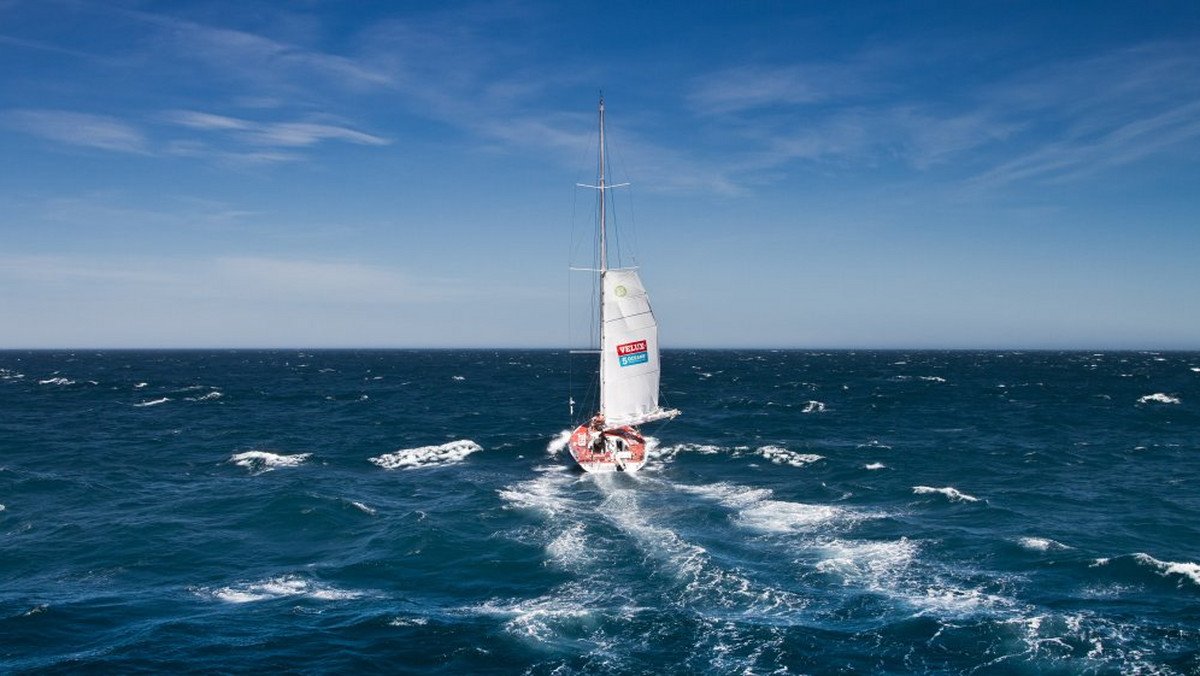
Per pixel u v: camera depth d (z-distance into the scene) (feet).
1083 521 115.03
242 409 282.77
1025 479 148.46
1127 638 71.31
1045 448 186.80
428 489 140.56
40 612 78.48
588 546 100.68
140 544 103.81
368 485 144.56
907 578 88.43
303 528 111.65
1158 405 292.20
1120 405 292.61
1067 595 82.64
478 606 81.00
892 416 258.37
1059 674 65.00
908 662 67.46
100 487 139.03
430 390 379.96
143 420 246.06
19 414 260.42
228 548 102.37
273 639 72.49
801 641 71.46
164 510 122.11
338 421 246.68
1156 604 79.71
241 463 167.43
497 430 222.89
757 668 66.59
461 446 188.55
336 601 82.58
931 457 173.47
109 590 86.17
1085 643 70.28
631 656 69.05
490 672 66.23
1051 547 98.32
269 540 106.11
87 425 232.12
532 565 93.76
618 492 135.13
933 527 110.42
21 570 93.20
